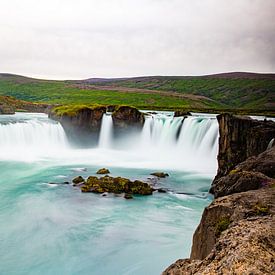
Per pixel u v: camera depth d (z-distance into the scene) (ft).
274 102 556.92
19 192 97.71
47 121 192.03
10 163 139.13
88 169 132.36
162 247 63.10
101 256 59.82
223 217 40.34
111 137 189.37
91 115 186.80
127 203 87.61
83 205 85.97
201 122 160.56
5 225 73.67
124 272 54.54
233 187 58.13
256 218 36.76
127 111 186.50
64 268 55.88
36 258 59.11
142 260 58.03
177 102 555.28
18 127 167.43
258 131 99.09
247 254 27.66
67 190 98.84
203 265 29.60
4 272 54.44
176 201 90.48
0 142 158.92
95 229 71.41
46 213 80.89
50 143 178.91
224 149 108.17
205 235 42.11
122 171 130.21
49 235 68.64
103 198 91.45
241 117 108.88
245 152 103.50
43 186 103.76
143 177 118.83
